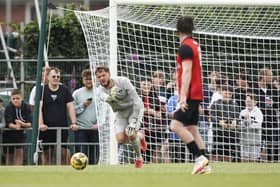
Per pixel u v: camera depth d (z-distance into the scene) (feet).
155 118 131.64
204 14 135.13
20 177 84.12
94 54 133.18
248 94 133.08
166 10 135.03
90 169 99.04
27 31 174.09
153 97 131.95
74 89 149.48
